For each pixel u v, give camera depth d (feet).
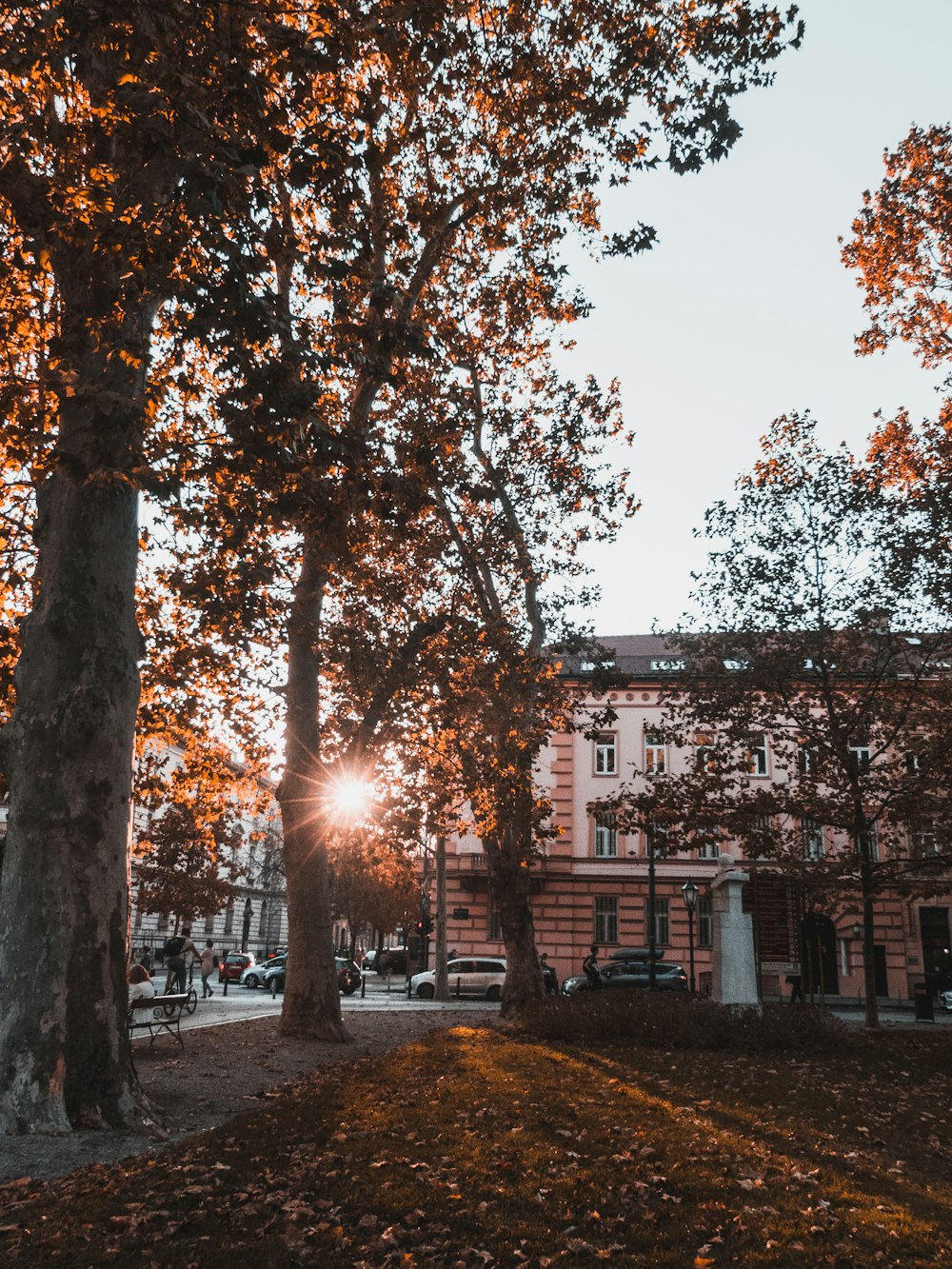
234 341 27.45
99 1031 26.99
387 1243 16.72
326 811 57.11
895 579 68.13
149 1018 64.54
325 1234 17.30
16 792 27.96
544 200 48.21
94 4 25.66
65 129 30.45
